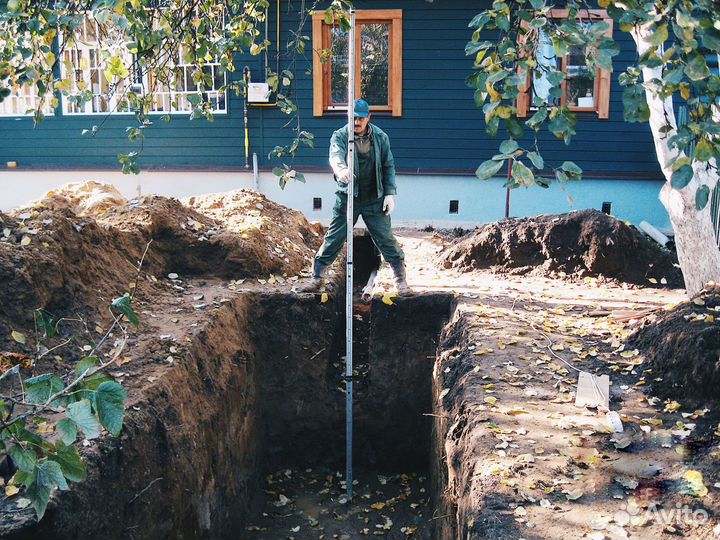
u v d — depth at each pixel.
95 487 4.40
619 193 14.42
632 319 7.21
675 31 2.84
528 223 10.05
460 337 7.35
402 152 14.66
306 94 14.62
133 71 6.55
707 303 6.30
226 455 6.86
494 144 14.48
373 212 7.94
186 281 8.49
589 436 4.98
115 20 4.75
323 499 8.07
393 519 7.65
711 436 4.95
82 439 4.65
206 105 6.93
